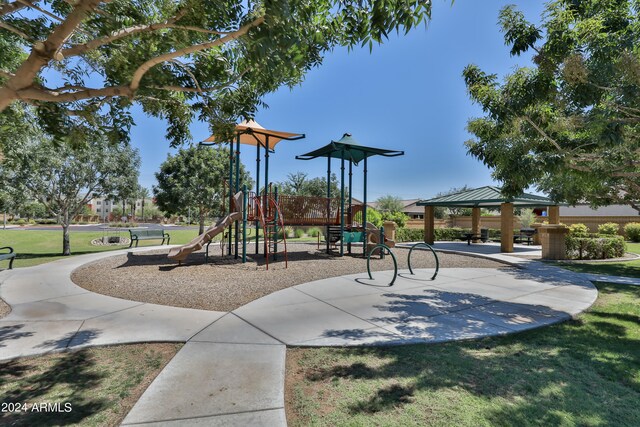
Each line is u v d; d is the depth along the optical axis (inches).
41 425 85.2
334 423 86.9
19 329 154.6
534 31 186.5
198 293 228.5
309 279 286.5
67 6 136.0
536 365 121.7
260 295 226.2
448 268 358.6
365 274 314.5
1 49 152.3
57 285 249.4
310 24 116.9
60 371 115.0
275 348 133.7
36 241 675.4
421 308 195.5
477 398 99.1
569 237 428.5
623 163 183.8
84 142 153.7
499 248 591.8
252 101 178.2
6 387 104.3
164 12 144.3
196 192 839.7
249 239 698.8
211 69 156.8
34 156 426.0
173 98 172.4
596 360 126.2
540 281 282.0
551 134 205.2
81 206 510.3
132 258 396.8
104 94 104.3
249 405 92.8
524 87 188.9
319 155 479.2
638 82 152.1
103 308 190.5
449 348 137.5
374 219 650.2
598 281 284.0
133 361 123.1
